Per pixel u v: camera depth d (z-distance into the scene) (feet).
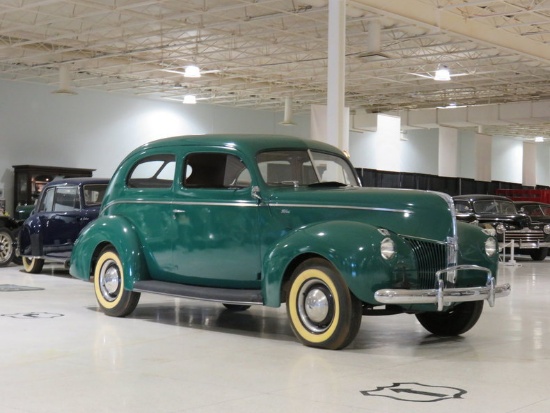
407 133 119.03
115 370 15.94
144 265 23.63
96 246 24.62
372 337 21.06
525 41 65.77
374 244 18.17
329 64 41.06
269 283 19.53
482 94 100.22
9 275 40.45
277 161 21.63
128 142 92.17
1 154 80.38
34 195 78.84
